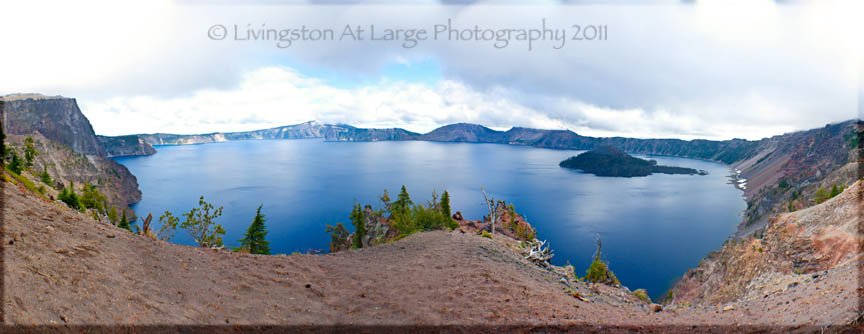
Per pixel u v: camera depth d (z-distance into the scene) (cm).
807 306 812
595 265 2061
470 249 2031
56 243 910
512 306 1134
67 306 657
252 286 1120
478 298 1207
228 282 1105
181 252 1263
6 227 877
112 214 3878
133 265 985
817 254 2114
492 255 1989
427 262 1739
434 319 1004
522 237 4153
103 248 1010
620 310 1233
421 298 1197
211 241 3045
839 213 2230
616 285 1984
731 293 3103
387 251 1989
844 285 850
